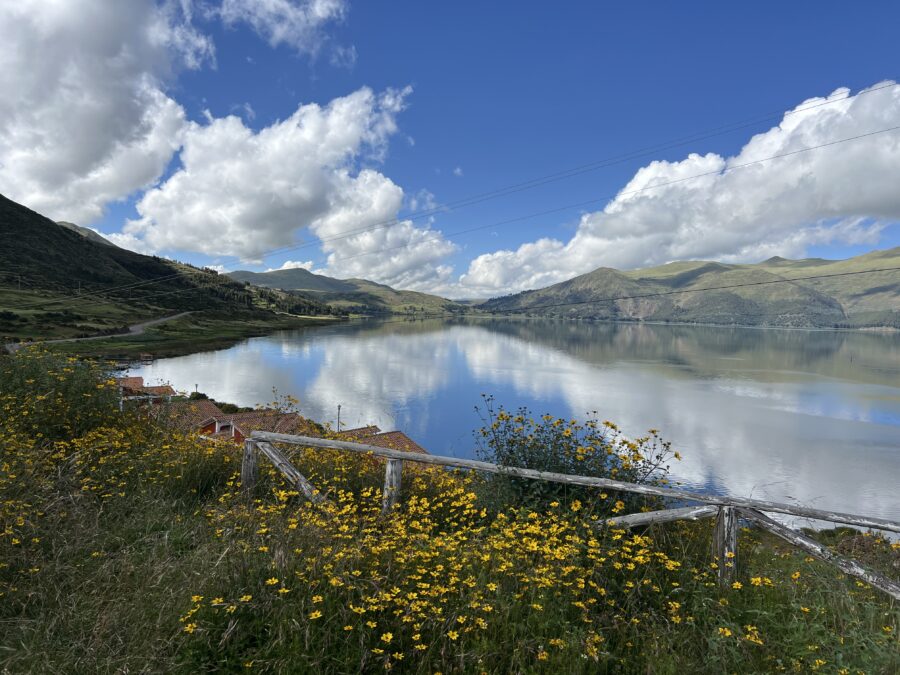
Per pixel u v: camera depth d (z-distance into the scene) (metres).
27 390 8.61
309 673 3.13
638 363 197.50
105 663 3.15
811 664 3.34
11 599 3.71
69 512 5.05
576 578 3.95
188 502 6.16
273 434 6.38
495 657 3.31
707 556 4.90
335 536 4.43
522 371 160.38
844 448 76.75
